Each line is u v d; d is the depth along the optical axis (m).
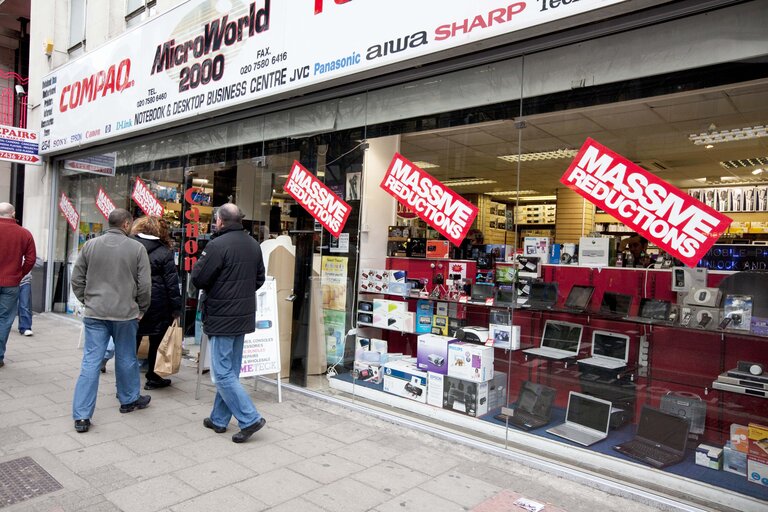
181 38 6.64
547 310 4.38
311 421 4.45
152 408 4.59
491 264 4.68
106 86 8.09
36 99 10.45
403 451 3.84
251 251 4.02
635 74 3.45
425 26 4.11
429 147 5.06
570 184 3.99
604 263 4.27
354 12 4.65
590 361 4.12
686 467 3.43
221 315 3.84
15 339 7.39
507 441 3.98
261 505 2.91
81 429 3.91
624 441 3.78
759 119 4.47
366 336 5.45
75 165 9.65
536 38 3.78
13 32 13.18
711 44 3.16
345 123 5.34
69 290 9.58
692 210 3.40
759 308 3.50
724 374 3.56
